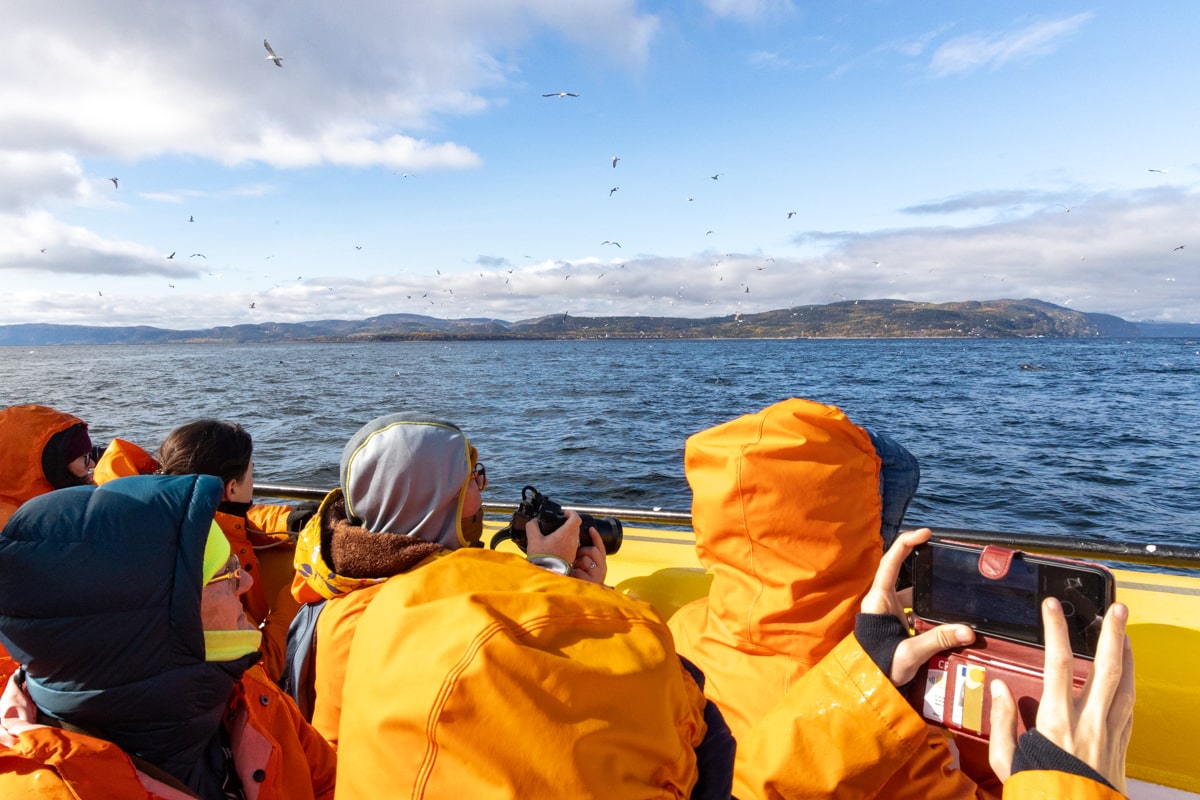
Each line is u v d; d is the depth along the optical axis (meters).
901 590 1.59
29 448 2.45
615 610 1.00
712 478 1.64
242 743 1.49
